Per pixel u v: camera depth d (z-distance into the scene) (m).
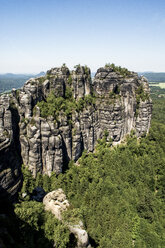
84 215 55.06
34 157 76.06
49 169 80.62
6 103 68.81
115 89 108.75
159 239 53.78
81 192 71.06
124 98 108.62
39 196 68.50
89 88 105.44
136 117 111.19
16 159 40.91
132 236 55.28
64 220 37.25
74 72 98.94
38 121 74.88
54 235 31.94
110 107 102.31
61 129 83.44
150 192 68.88
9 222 27.14
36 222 33.69
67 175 81.62
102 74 105.50
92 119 101.06
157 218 60.12
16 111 77.38
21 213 32.50
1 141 35.72
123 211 61.12
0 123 68.19
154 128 121.94
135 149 98.38
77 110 93.31
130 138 108.75
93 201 63.44
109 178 76.44
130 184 75.44
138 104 108.38
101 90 108.06
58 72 94.31
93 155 99.50
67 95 97.00
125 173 78.56
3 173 34.88
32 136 74.94
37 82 81.94
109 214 57.53
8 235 23.38
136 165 84.00
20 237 27.80
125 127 112.81
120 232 53.38
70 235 33.25
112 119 104.38
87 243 32.69
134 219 59.09
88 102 101.00
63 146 86.75
